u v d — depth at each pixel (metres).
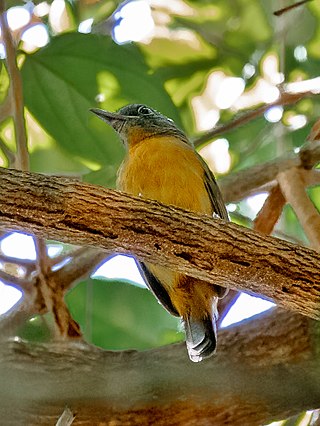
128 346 12.36
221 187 11.50
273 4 14.87
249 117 12.30
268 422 8.76
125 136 11.72
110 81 11.63
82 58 11.44
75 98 11.55
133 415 8.56
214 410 8.61
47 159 12.51
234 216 13.02
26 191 7.04
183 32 14.30
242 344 8.77
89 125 11.65
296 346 8.66
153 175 10.34
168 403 8.59
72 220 7.12
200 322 9.70
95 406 8.54
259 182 11.38
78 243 7.30
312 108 13.83
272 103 12.23
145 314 12.45
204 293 9.71
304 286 7.29
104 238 7.23
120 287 12.47
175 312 10.38
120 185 10.64
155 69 13.76
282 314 8.85
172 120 11.82
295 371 8.62
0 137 11.34
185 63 14.20
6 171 7.11
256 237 7.37
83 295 12.37
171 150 10.48
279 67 13.45
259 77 14.25
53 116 11.56
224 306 10.95
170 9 14.55
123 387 8.55
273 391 8.62
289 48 14.22
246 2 15.08
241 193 11.50
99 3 14.06
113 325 12.39
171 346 8.91
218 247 7.30
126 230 7.21
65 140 11.69
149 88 11.69
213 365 8.64
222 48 14.30
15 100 9.75
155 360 8.71
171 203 10.27
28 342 8.75
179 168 10.36
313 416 9.45
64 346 8.79
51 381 8.47
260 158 14.27
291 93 12.21
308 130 13.62
